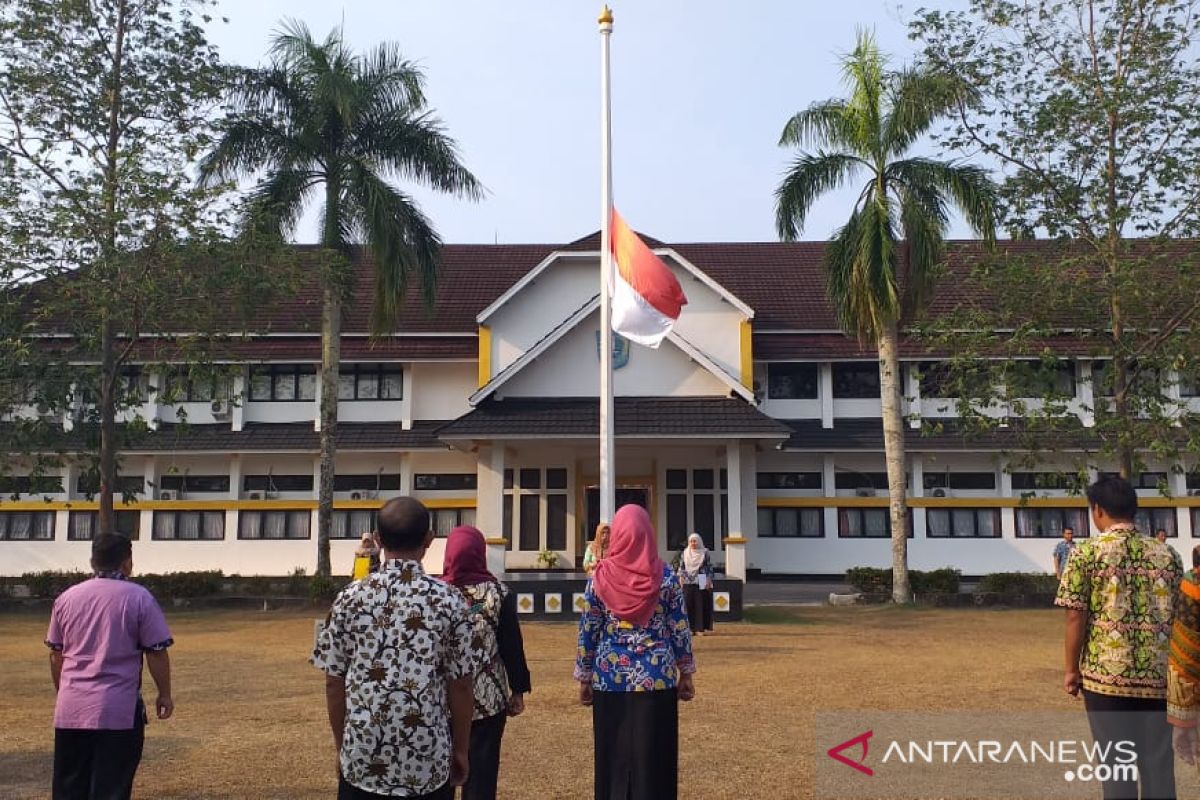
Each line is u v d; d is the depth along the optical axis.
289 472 31.50
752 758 8.16
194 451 30.23
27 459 23.45
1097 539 5.20
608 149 17.95
